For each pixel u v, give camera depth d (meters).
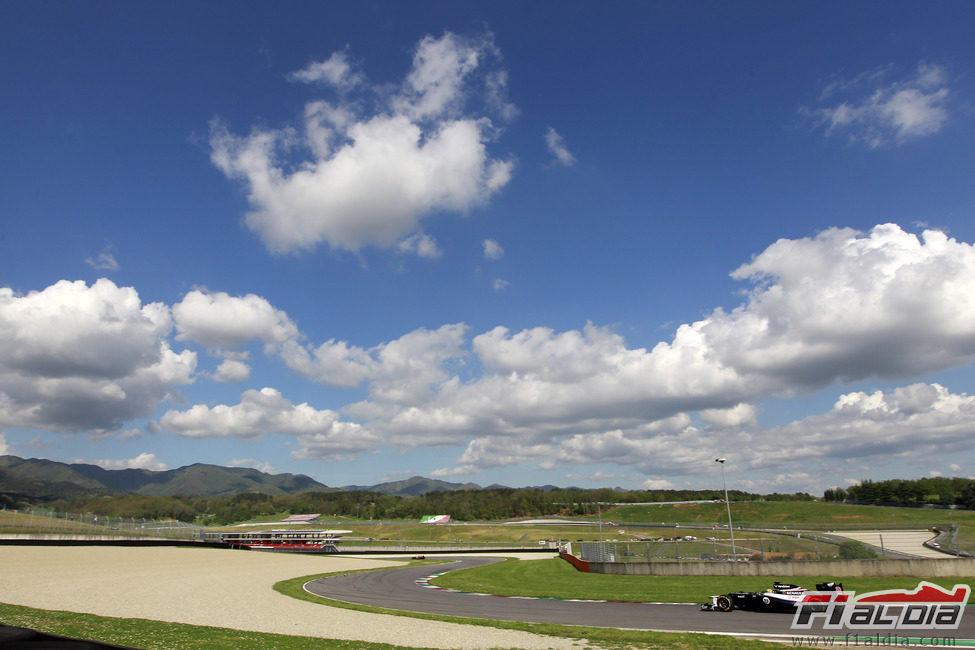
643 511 147.75
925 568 29.84
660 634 17.16
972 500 117.75
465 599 27.59
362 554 86.81
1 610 20.48
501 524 143.25
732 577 33.09
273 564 55.81
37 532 70.69
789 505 123.94
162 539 80.31
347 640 16.53
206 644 15.30
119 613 22.28
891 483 139.75
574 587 31.59
